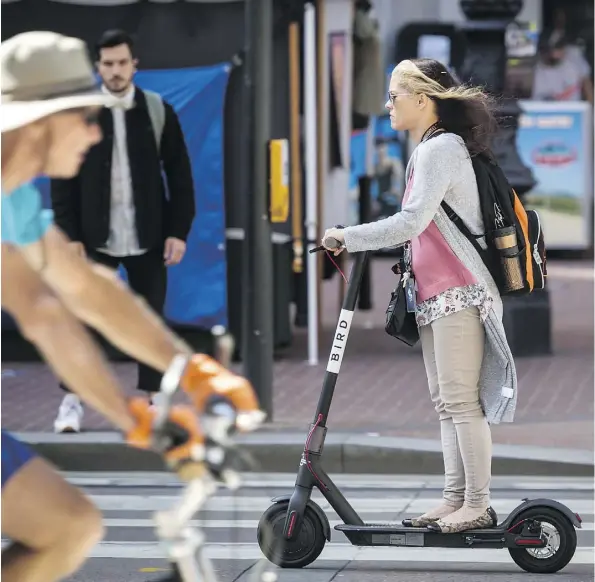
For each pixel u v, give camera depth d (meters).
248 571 16.73
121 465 25.50
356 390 32.06
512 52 70.69
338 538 19.34
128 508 21.98
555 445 25.91
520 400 30.86
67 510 8.99
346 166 41.50
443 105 16.55
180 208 27.39
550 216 70.94
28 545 9.06
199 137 34.69
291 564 17.27
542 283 16.89
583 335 42.44
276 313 37.00
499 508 21.75
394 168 69.44
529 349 37.72
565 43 71.06
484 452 16.84
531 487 23.59
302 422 27.73
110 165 26.88
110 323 9.13
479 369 16.80
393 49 70.88
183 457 8.05
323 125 38.03
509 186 16.70
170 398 8.05
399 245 16.97
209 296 35.06
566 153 70.25
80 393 8.49
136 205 27.00
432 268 16.66
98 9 34.88
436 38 69.81
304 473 17.03
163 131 27.14
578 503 22.17
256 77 27.08
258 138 27.19
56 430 26.47
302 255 38.09
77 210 27.06
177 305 35.12
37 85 9.06
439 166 16.17
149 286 27.52
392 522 19.78
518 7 38.97
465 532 16.86
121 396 8.42
